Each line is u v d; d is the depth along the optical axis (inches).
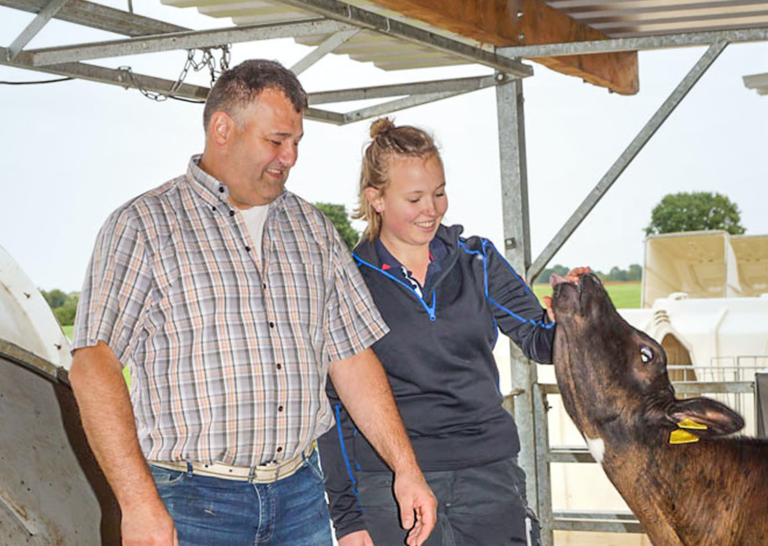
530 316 127.2
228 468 99.7
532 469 218.7
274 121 98.0
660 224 1939.0
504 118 217.3
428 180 112.3
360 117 255.3
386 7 178.7
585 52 205.3
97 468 142.6
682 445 128.3
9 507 131.6
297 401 102.5
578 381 131.4
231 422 98.7
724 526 127.2
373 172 114.4
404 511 108.8
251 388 99.4
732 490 127.0
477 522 115.8
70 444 140.9
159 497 91.6
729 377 306.8
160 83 208.1
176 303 98.1
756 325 304.3
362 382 111.9
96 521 140.0
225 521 99.8
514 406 218.4
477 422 117.1
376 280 117.4
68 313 1857.8
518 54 213.3
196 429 98.1
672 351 324.2
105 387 92.2
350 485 118.9
